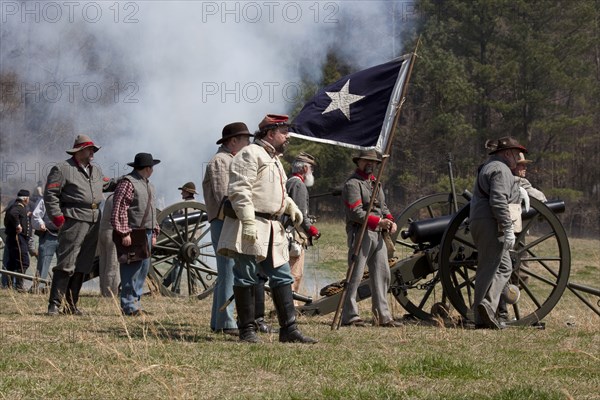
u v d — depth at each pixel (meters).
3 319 9.36
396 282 10.35
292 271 11.22
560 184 49.84
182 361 6.58
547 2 44.19
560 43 44.53
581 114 46.94
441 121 43.84
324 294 10.05
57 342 7.47
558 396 5.70
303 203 10.34
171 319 9.82
